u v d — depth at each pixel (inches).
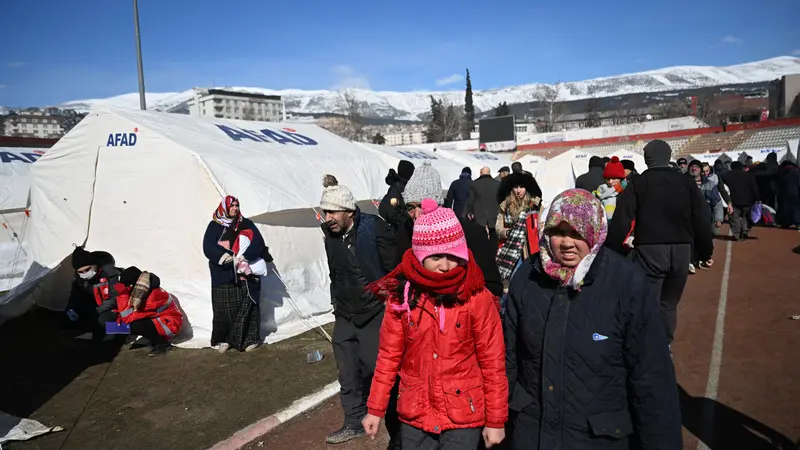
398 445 112.6
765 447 134.8
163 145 259.0
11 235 391.9
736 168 493.0
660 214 167.3
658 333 80.6
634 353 81.4
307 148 336.8
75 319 262.1
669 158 173.3
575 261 84.8
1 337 258.4
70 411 179.5
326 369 209.5
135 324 227.8
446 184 517.0
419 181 145.0
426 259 94.6
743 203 486.9
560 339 85.2
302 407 176.7
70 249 280.4
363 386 156.6
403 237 146.5
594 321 83.4
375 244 147.0
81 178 278.8
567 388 85.0
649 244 169.0
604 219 85.0
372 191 351.9
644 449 80.7
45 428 164.6
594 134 2410.2
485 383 95.6
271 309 257.4
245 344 232.4
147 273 233.8
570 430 85.0
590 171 335.0
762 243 463.2
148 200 264.5
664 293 173.5
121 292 233.1
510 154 2066.9
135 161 266.8
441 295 93.7
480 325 95.3
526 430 90.7
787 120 1875.0
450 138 3656.5
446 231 92.5
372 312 146.4
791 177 545.3
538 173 758.5
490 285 127.4
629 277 83.2
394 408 115.2
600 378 84.0
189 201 255.4
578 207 83.3
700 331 227.1
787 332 215.5
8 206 391.5
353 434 154.7
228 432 162.2
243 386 195.9
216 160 255.4
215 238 225.6
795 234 505.0
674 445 79.3
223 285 226.7
